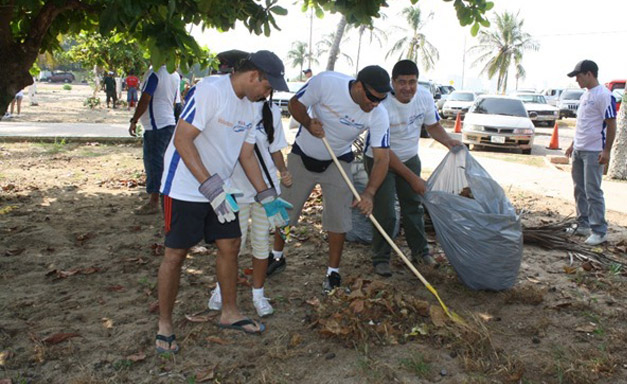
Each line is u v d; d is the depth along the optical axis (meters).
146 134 6.04
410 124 4.74
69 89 44.72
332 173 4.27
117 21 3.94
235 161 3.38
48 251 5.07
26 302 3.97
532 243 5.72
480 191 4.45
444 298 4.31
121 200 7.07
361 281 4.17
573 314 4.07
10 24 5.02
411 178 4.52
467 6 5.10
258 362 3.29
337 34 9.30
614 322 3.96
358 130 4.12
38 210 6.45
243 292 4.28
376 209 4.70
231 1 4.54
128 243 5.35
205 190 3.04
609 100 5.56
